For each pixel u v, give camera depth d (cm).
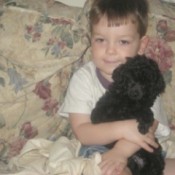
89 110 135
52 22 145
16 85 140
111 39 131
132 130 123
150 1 155
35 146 138
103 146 130
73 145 136
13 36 142
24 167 129
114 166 120
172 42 149
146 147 124
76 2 176
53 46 143
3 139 142
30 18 144
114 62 133
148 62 119
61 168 120
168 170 132
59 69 143
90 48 147
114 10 130
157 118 136
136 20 132
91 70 139
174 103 149
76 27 146
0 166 138
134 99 118
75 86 137
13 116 141
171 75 149
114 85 121
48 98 143
